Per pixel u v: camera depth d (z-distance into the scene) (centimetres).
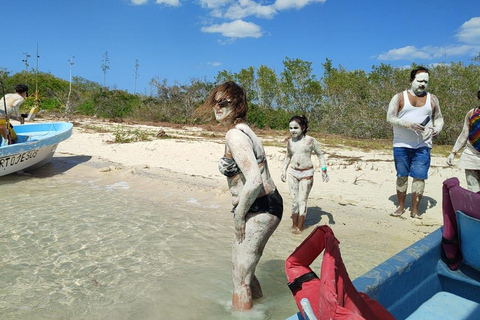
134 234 596
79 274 466
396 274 290
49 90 3102
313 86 2391
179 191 857
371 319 220
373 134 2005
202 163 1148
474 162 603
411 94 668
